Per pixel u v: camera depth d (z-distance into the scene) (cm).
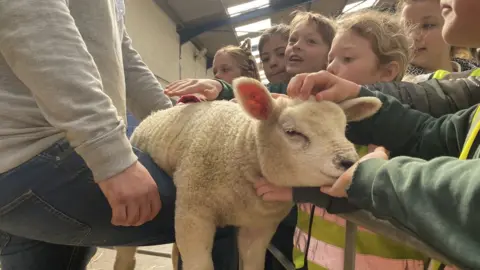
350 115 108
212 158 108
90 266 230
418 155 105
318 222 123
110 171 90
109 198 93
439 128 102
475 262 41
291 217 150
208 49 951
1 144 96
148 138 128
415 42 185
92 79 92
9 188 97
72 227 108
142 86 170
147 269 233
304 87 101
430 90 124
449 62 193
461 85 125
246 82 100
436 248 49
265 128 101
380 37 146
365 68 146
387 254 110
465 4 78
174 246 156
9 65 92
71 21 93
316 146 92
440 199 47
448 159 51
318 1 664
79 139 89
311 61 195
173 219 118
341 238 115
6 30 88
